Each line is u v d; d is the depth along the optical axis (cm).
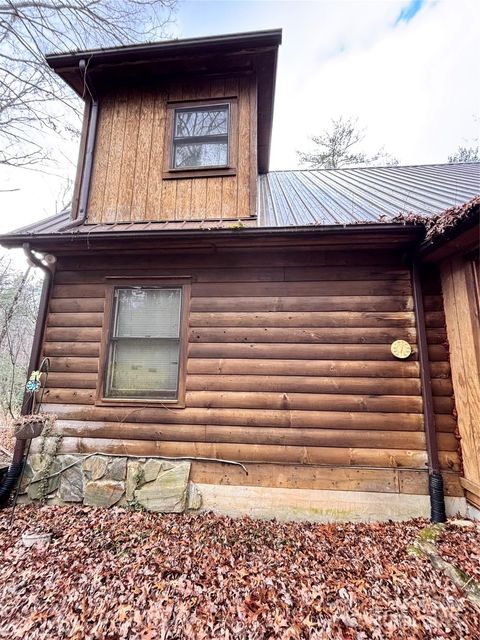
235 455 369
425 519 335
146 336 408
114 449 384
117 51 447
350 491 351
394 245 368
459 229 284
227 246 384
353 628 208
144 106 489
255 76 477
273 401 374
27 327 1205
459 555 260
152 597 235
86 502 374
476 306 314
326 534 315
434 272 377
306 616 217
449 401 354
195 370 388
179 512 359
